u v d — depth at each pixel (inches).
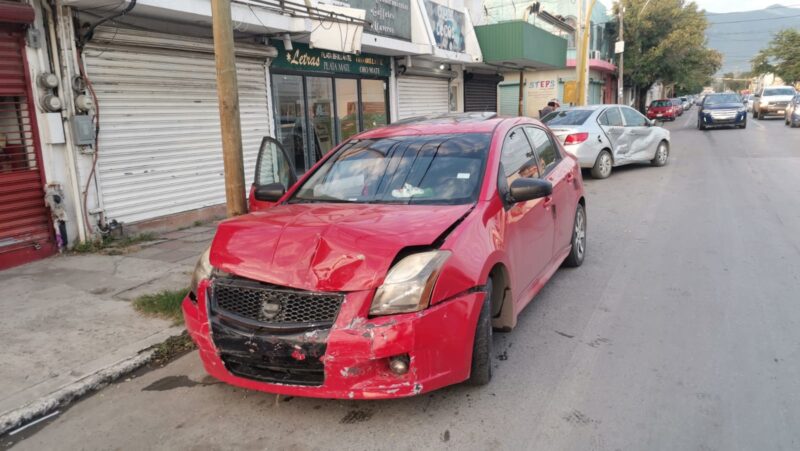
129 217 318.0
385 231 130.6
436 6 595.8
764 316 181.9
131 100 313.7
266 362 121.9
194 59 350.9
